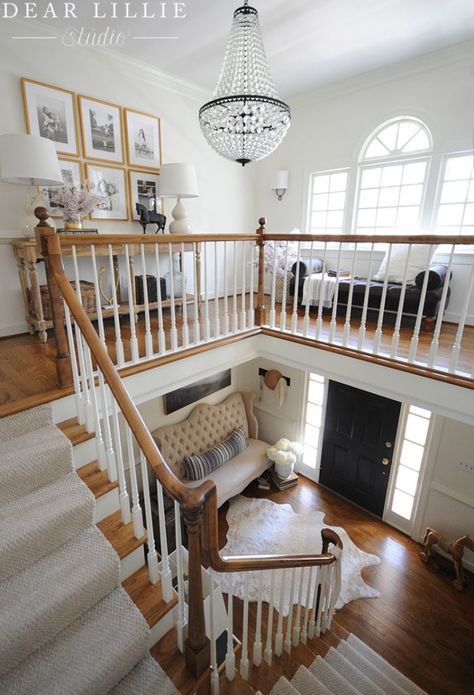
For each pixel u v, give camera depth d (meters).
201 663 1.48
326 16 2.98
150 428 4.45
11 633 1.32
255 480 5.20
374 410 4.34
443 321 4.00
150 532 1.65
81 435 2.05
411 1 2.79
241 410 5.41
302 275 4.39
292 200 5.16
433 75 3.73
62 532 1.67
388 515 4.39
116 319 2.31
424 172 4.07
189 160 4.50
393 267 3.93
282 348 3.31
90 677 1.35
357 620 3.25
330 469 4.98
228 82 2.48
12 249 3.24
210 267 5.00
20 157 2.61
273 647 2.31
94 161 3.61
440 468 3.82
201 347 2.90
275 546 4.06
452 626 3.21
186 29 3.16
